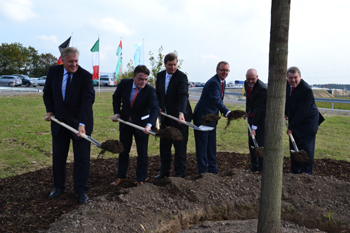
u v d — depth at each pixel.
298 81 4.72
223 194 3.73
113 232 2.91
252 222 3.26
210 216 3.55
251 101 5.16
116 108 4.66
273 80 2.25
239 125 11.31
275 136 2.31
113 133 9.12
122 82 4.62
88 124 3.85
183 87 4.79
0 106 15.24
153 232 3.07
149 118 4.31
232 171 4.25
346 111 16.53
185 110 4.73
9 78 33.91
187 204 3.53
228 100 23.78
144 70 4.20
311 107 4.89
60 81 3.80
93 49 20.52
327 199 3.56
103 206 3.27
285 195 3.67
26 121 10.83
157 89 5.07
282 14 2.15
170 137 4.00
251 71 4.93
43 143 7.46
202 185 3.87
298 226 3.29
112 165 5.69
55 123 3.86
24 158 6.11
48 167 5.48
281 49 2.19
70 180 4.70
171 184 3.82
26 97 21.25
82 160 3.79
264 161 2.39
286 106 5.03
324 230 3.28
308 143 4.89
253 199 3.66
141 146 4.49
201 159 4.85
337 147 7.69
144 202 3.44
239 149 7.50
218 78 4.92
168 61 4.66
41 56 69.38
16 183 4.53
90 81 3.85
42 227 3.09
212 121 4.58
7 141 7.56
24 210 3.51
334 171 5.52
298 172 5.18
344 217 3.25
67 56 3.59
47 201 3.80
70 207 3.61
